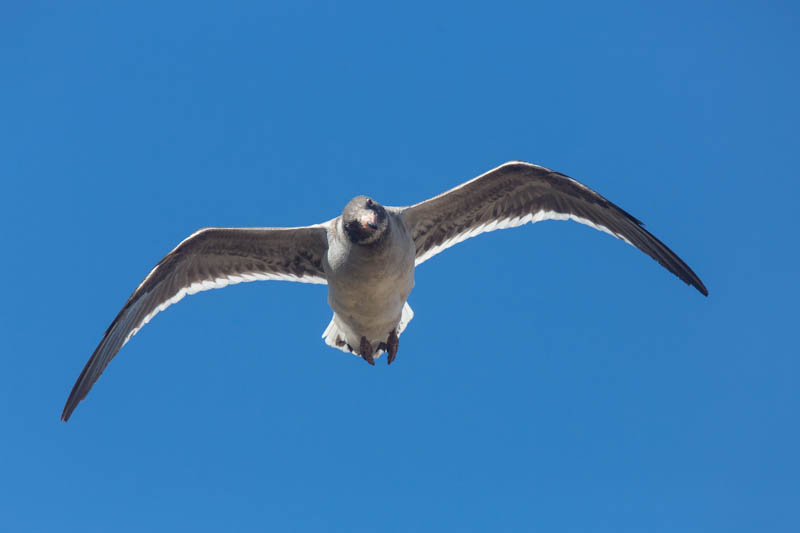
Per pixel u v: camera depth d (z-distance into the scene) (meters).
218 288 14.98
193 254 14.61
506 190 14.76
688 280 15.14
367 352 13.92
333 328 15.31
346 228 12.63
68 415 14.59
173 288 14.93
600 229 15.08
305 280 14.84
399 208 14.12
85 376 14.63
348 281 12.87
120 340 14.79
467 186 14.27
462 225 15.04
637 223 14.81
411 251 13.41
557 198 15.04
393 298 13.20
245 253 14.79
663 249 15.05
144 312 14.88
